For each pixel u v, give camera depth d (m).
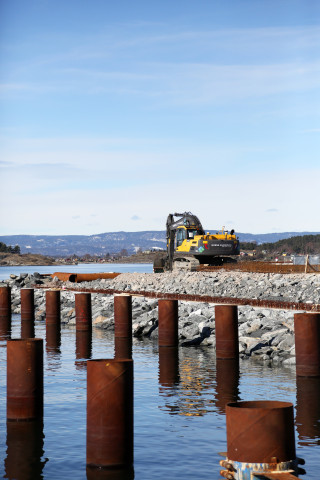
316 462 11.45
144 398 16.97
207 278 44.66
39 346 14.70
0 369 21.58
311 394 17.09
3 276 166.50
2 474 11.16
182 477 10.88
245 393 17.41
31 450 12.48
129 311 31.08
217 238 54.38
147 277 54.47
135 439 13.14
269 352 23.75
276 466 8.63
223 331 23.47
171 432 13.65
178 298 36.56
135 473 11.05
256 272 48.66
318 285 35.50
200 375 20.25
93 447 11.11
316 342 19.55
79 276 61.91
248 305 31.03
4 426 14.20
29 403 14.56
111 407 11.02
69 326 38.00
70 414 15.26
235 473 8.79
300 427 13.77
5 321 41.53
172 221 58.97
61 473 11.13
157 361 23.34
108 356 24.89
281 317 27.62
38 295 52.19
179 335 29.16
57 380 19.61
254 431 8.67
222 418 14.75
